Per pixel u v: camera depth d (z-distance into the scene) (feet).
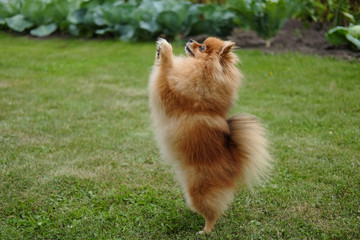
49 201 5.10
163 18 12.23
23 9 12.98
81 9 13.07
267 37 11.45
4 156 5.81
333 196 5.20
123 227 4.79
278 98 8.10
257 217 4.99
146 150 6.16
